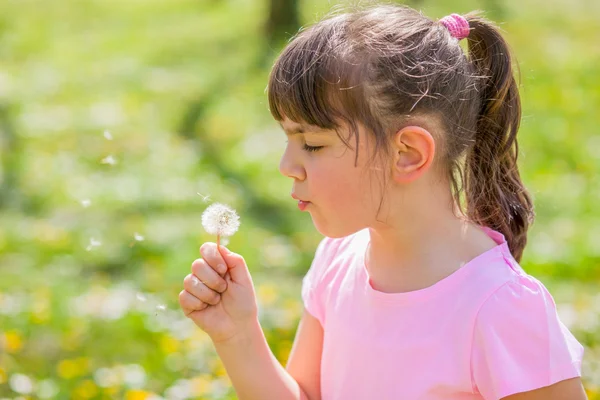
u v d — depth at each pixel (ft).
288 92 5.85
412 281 6.08
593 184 28.68
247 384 6.56
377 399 6.07
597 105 38.09
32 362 15.26
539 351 5.66
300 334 7.17
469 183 6.61
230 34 51.29
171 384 14.44
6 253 21.72
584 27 52.16
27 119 35.45
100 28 55.67
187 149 32.73
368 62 5.81
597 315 17.98
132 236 23.03
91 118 35.88
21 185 27.58
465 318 5.78
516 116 6.70
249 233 23.82
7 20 56.24
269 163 31.04
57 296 18.63
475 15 6.73
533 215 7.06
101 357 15.65
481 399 5.83
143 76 43.50
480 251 6.06
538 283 5.86
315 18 6.93
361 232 6.86
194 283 6.43
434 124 5.98
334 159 5.86
